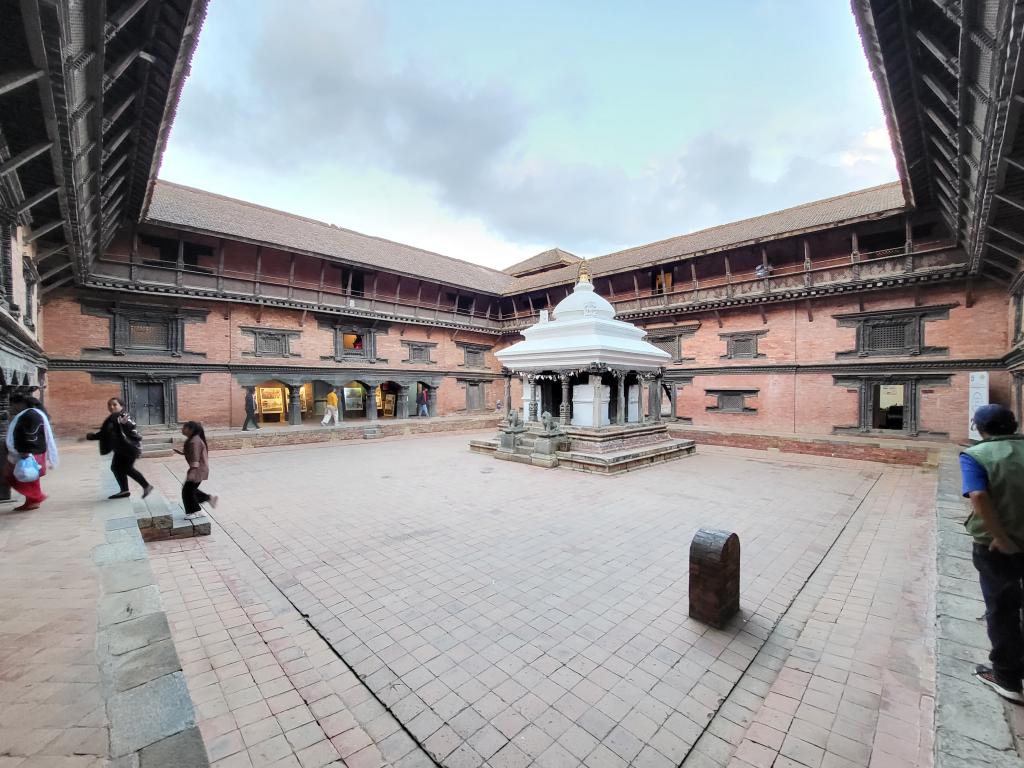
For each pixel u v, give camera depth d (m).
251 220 21.75
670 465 13.35
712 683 3.57
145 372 17.09
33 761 2.01
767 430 18.17
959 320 14.95
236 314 19.42
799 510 8.57
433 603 4.89
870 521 7.92
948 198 11.73
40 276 12.33
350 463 13.65
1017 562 2.67
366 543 6.75
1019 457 2.67
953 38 6.67
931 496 9.67
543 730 3.07
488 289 29.58
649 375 15.98
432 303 27.44
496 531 7.31
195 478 7.37
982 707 2.60
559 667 3.77
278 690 3.43
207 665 3.74
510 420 14.71
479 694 3.43
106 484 8.41
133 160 10.75
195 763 2.07
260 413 24.45
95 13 5.01
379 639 4.18
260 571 5.74
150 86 7.95
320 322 21.88
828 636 4.24
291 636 4.23
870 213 15.70
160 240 18.17
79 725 2.27
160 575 5.56
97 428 16.23
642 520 7.91
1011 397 13.93
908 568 5.82
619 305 24.14
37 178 8.05
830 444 14.71
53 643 3.03
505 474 11.99
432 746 2.92
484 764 2.78
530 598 5.01
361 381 23.02
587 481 11.12
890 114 8.97
